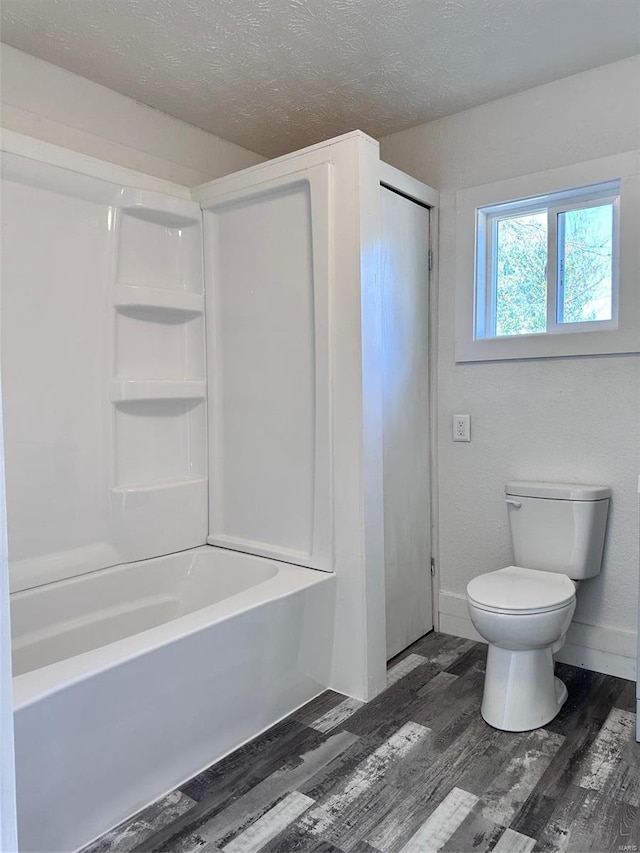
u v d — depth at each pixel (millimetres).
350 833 1518
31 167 2082
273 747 1896
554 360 2455
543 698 2018
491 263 2693
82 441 2291
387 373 2479
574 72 2342
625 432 2305
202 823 1561
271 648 1999
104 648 1601
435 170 2758
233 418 2611
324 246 2201
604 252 2412
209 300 2656
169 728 1682
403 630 2635
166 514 2551
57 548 2217
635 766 1771
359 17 1950
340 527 2225
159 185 2521
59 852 1432
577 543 2266
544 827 1527
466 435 2707
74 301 2256
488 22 1997
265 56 2182
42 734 1378
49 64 2213
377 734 1964
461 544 2766
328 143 2189
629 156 2240
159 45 2098
